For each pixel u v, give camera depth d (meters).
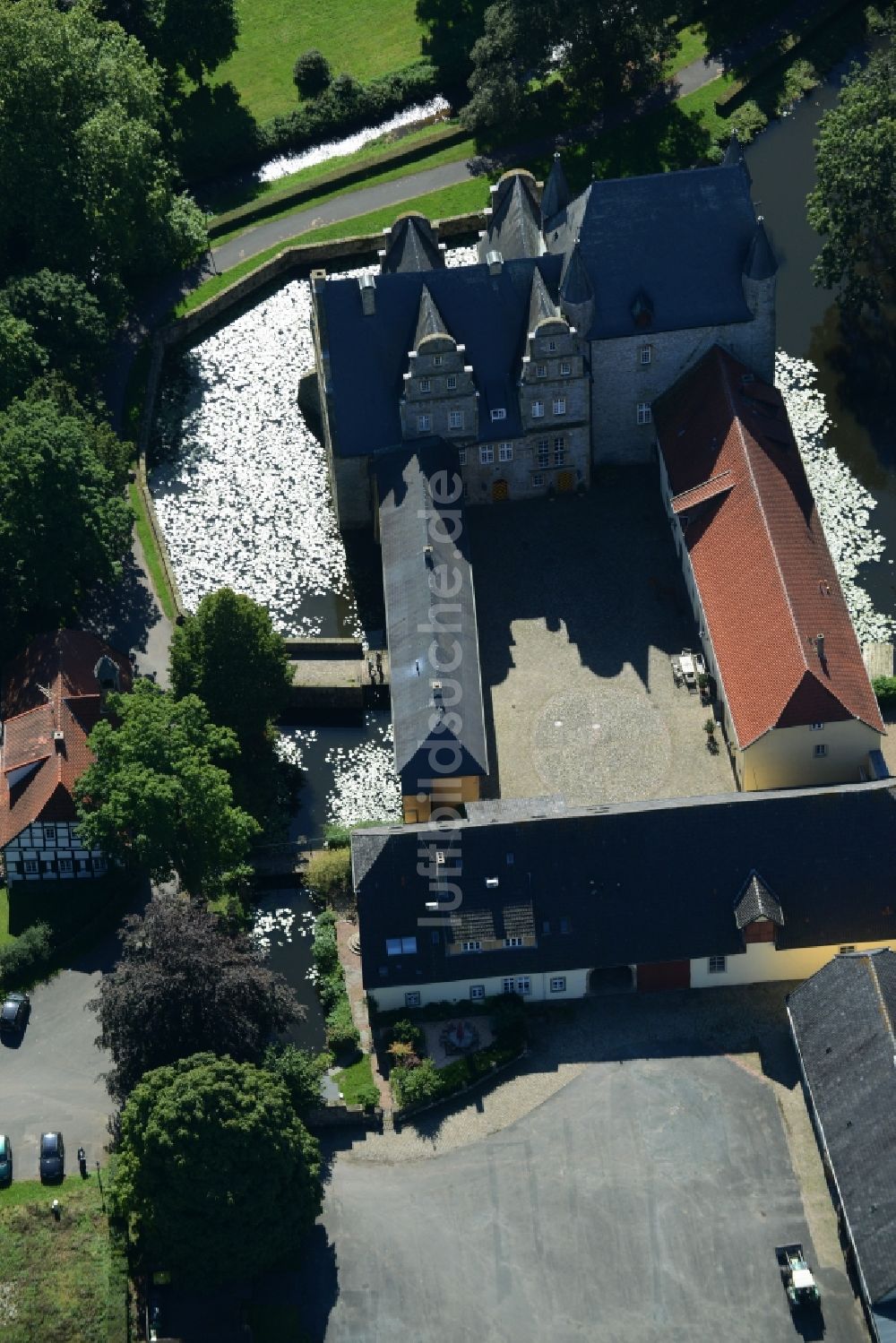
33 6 191.00
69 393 176.75
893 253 190.50
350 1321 130.38
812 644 153.00
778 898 143.00
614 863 143.38
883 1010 134.00
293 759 165.12
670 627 169.50
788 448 170.62
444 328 169.12
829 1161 133.12
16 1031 146.00
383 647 172.38
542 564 174.62
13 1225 132.88
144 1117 128.38
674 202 171.75
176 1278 130.50
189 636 157.38
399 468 172.62
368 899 142.50
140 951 138.38
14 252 195.75
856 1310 129.50
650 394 177.25
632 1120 138.88
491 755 161.75
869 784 145.62
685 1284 131.00
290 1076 137.88
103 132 187.50
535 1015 144.75
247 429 192.12
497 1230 133.88
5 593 167.50
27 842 152.50
